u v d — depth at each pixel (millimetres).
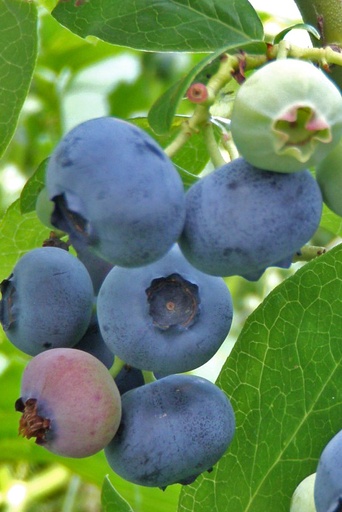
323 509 184
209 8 214
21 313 203
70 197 176
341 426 209
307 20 211
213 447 195
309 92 176
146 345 193
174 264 195
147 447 193
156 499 268
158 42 215
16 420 296
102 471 277
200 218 180
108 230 175
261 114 176
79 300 204
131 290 193
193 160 239
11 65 222
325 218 253
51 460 292
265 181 180
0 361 300
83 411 190
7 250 249
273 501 211
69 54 343
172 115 197
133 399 196
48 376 192
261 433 212
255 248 180
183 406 195
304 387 210
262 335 212
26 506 362
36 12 220
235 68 192
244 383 213
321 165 188
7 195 342
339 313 208
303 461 210
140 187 175
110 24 216
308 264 209
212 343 195
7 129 225
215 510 215
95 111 351
